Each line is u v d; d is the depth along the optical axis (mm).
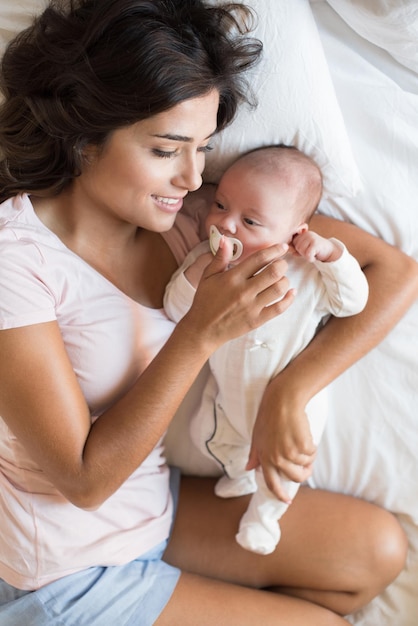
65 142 931
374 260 1117
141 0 851
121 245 1076
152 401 950
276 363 1104
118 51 843
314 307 1073
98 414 1066
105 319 1019
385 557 1188
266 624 1129
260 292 912
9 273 930
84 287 1007
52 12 927
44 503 1060
